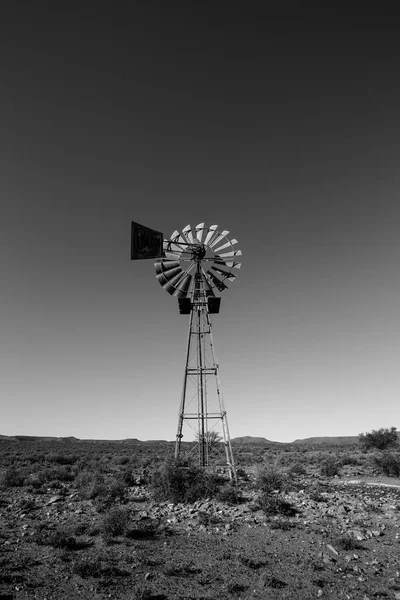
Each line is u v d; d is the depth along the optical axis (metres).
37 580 10.24
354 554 11.98
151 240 24.05
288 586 9.82
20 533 14.75
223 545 13.16
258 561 11.55
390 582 9.93
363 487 25.55
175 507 18.75
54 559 11.77
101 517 17.28
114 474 30.56
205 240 30.05
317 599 9.09
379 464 33.19
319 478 30.75
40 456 49.19
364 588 9.64
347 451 64.88
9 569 10.95
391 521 15.95
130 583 10.06
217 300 29.30
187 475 21.62
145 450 71.81
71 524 16.12
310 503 18.83
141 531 14.51
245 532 14.68
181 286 29.33
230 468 26.25
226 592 9.49
